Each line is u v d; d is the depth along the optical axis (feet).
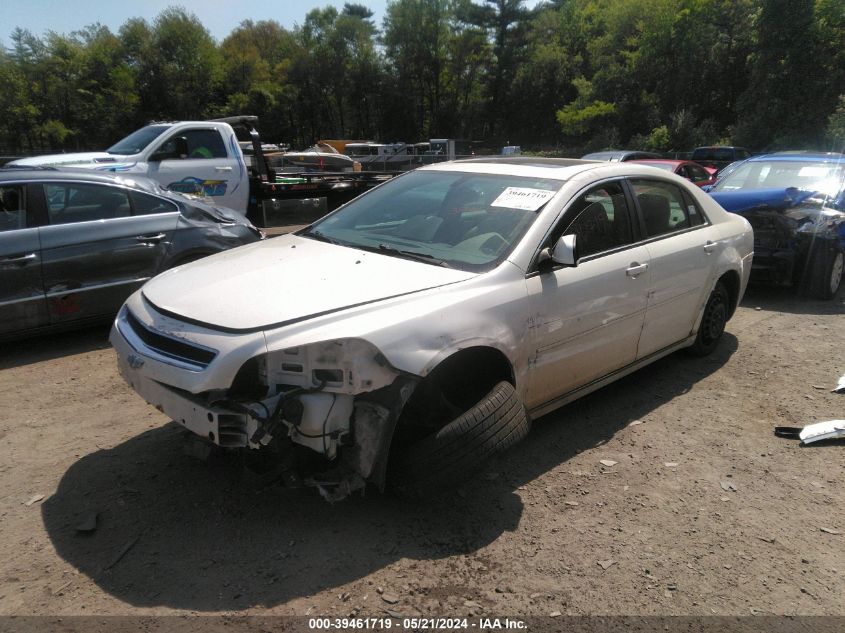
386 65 267.59
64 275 18.31
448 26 253.85
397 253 11.84
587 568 9.37
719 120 153.69
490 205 12.71
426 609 8.42
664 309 14.98
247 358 8.87
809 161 28.37
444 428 9.62
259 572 9.02
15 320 17.67
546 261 11.66
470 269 11.11
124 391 15.56
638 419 14.51
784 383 16.76
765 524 10.63
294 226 39.09
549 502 11.07
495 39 249.55
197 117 237.86
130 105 223.71
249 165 39.34
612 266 13.10
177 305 10.13
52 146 223.92
